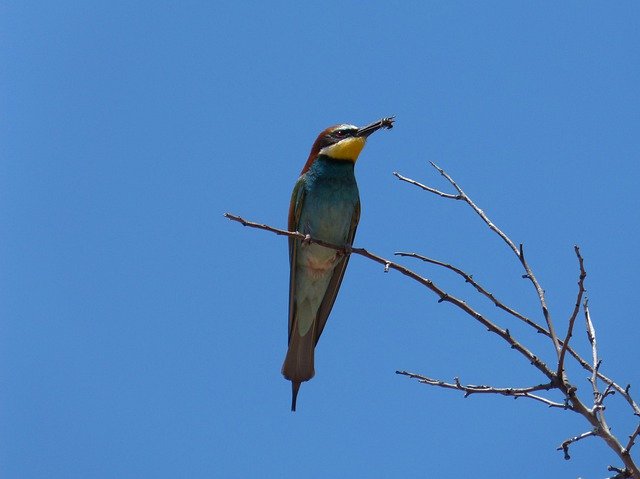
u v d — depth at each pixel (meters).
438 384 7.27
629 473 6.73
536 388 7.03
